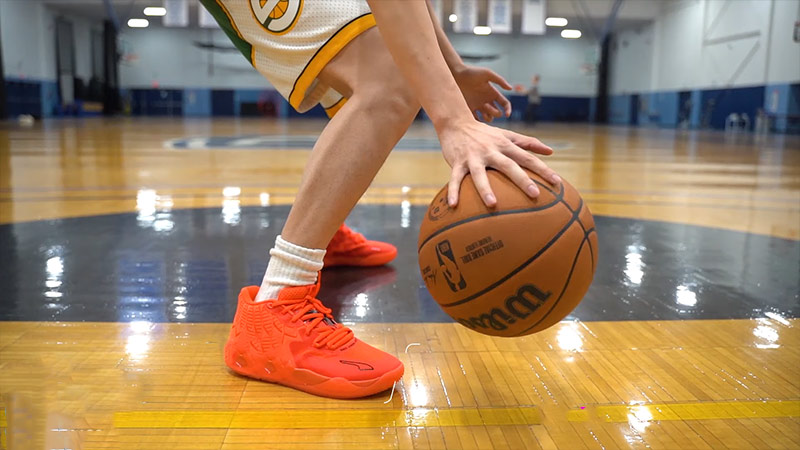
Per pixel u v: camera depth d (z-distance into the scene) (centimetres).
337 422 107
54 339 143
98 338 144
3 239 244
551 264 99
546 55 2578
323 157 118
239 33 132
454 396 117
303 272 123
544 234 98
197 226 273
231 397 116
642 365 131
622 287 190
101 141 870
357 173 119
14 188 386
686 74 1886
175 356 135
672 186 441
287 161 595
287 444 99
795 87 1379
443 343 144
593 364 132
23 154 638
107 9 2164
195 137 1007
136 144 819
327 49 119
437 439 101
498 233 98
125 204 330
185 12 2111
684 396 117
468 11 2081
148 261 213
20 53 1817
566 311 107
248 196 362
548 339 147
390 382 117
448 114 106
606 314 165
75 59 2245
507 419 108
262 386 122
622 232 273
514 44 2564
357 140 117
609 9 2091
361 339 146
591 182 461
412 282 194
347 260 208
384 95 117
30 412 109
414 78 107
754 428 105
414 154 714
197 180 438
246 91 2530
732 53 1628
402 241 249
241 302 127
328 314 127
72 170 491
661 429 104
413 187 409
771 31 1452
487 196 98
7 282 187
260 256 221
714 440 101
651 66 2130
